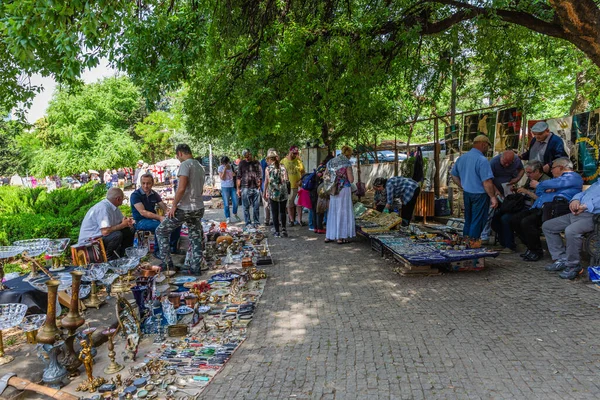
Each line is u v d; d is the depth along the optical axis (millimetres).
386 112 12633
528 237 6559
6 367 3588
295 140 18594
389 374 3447
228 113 9977
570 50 11391
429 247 6785
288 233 10203
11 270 5898
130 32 6910
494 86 11086
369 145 15750
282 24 8133
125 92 32562
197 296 5176
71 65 5340
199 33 7621
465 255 6059
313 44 8273
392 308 4949
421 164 10938
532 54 10289
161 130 36125
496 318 4477
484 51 9672
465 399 3057
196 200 6508
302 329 4477
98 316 4727
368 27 7906
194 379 3494
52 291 3377
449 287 5590
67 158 30719
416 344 3971
